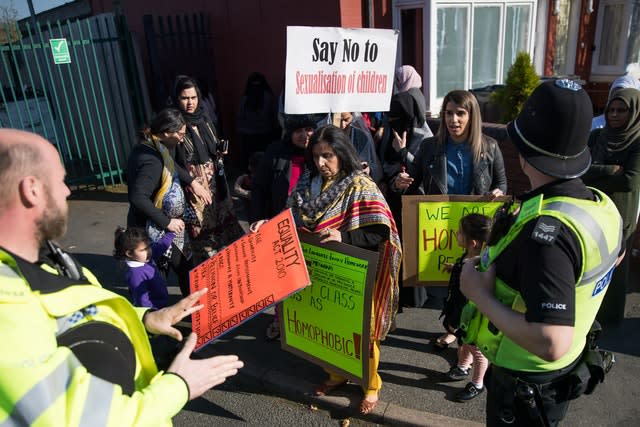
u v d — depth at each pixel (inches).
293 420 121.6
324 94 136.8
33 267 47.3
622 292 139.1
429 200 127.7
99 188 330.0
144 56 377.7
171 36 308.0
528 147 60.7
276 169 134.7
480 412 116.6
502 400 71.3
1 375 41.8
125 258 134.3
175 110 138.2
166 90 314.5
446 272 133.2
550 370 67.4
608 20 332.2
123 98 327.0
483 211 125.5
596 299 63.5
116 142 348.2
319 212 110.4
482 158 130.7
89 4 457.1
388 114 166.2
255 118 292.0
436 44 267.9
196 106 165.8
